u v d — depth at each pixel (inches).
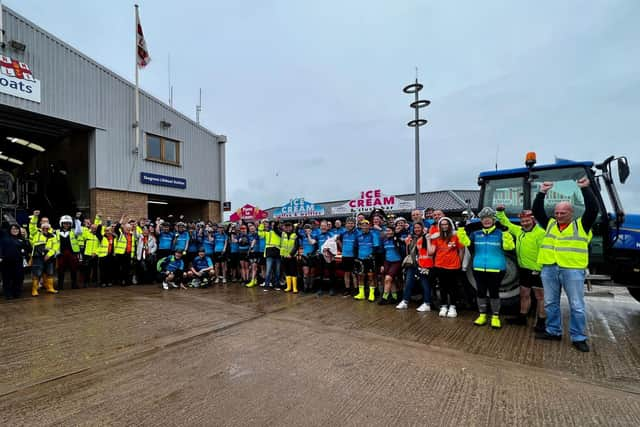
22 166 645.3
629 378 114.5
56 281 352.8
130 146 451.8
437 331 168.1
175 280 306.8
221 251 333.4
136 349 139.7
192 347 142.8
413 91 489.1
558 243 149.9
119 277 333.4
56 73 381.4
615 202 193.8
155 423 86.1
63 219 303.0
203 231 351.9
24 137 470.6
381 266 252.7
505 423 87.3
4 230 249.9
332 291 271.4
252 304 231.1
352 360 129.5
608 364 126.6
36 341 148.6
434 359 130.9
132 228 327.9
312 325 178.4
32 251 266.4
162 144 494.6
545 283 155.7
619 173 185.3
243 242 330.6
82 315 196.2
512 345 147.3
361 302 239.8
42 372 116.5
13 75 348.2
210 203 567.8
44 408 93.2
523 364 126.3
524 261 173.6
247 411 92.0
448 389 106.0
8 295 247.4
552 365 125.6
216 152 581.0
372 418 89.0
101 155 420.5
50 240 272.8
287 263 286.7
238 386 107.0
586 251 144.4
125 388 105.3
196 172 543.2
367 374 116.8
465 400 99.1
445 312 199.2
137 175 457.4
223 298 253.4
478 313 206.1
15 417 88.4
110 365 123.1
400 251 233.3
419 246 212.2
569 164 196.1
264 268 339.6
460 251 197.6
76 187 451.2
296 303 235.0
